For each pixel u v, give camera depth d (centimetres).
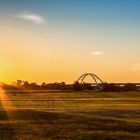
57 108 10319
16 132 4809
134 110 9069
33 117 6128
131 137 4494
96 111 8612
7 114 6406
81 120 5722
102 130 4903
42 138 4406
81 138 4425
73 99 17388
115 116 7375
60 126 5212
